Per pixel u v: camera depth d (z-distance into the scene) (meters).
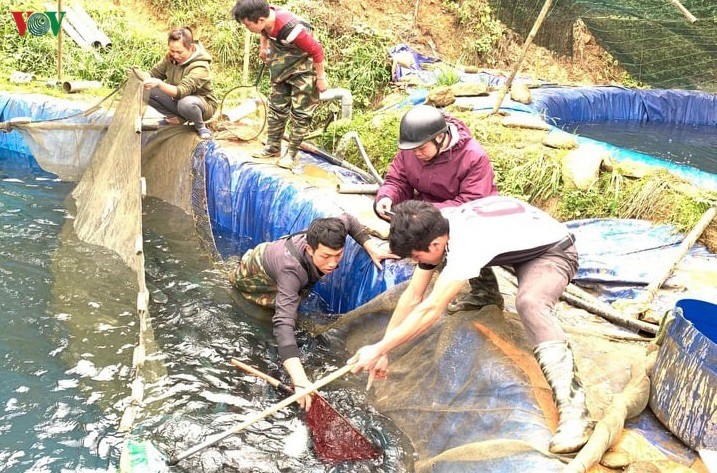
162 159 7.25
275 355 4.86
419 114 4.28
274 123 6.76
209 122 7.40
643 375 3.79
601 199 6.32
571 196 6.36
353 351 4.91
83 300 5.12
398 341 3.64
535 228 3.79
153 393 4.36
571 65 12.32
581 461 3.10
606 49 11.34
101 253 5.62
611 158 6.76
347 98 7.87
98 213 5.93
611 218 6.15
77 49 9.62
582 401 3.36
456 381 4.07
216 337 4.98
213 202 6.94
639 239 5.80
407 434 4.16
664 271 5.23
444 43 11.86
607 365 4.03
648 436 3.51
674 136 9.90
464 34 11.96
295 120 6.54
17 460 3.75
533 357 3.95
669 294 5.08
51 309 4.99
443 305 3.56
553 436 3.29
